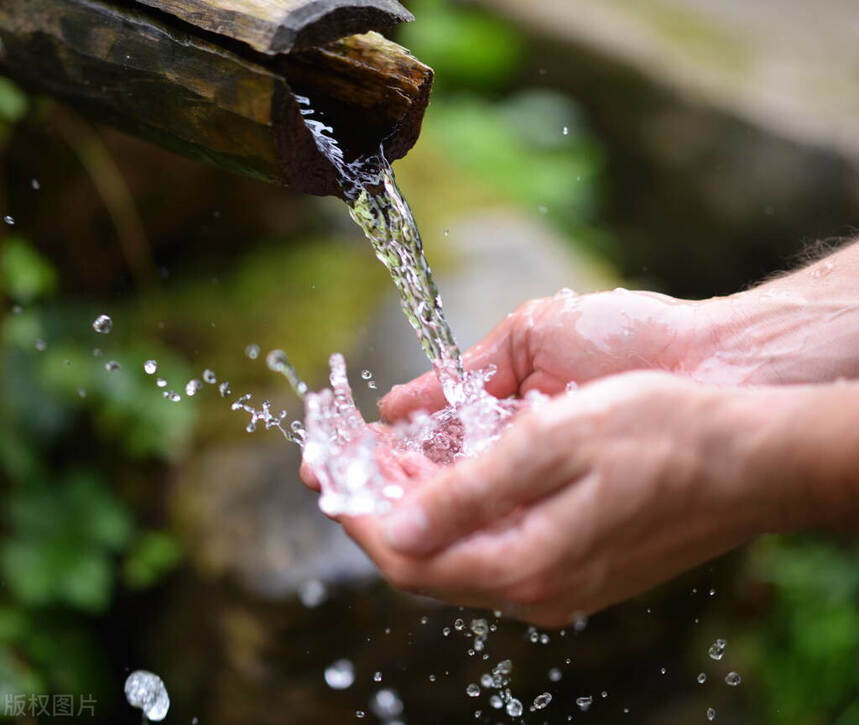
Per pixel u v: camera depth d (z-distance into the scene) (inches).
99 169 97.4
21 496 90.2
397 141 46.6
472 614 84.2
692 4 185.5
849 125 148.8
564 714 92.3
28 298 93.8
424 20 143.8
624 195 161.3
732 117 151.3
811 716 98.9
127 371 96.7
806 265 63.3
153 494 94.2
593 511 34.0
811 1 197.9
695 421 33.9
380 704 85.0
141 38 43.3
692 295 157.4
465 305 99.8
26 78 50.4
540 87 161.9
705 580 96.0
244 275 109.3
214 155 45.2
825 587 101.7
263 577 82.0
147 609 94.0
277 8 40.3
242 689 83.7
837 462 32.9
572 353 55.9
